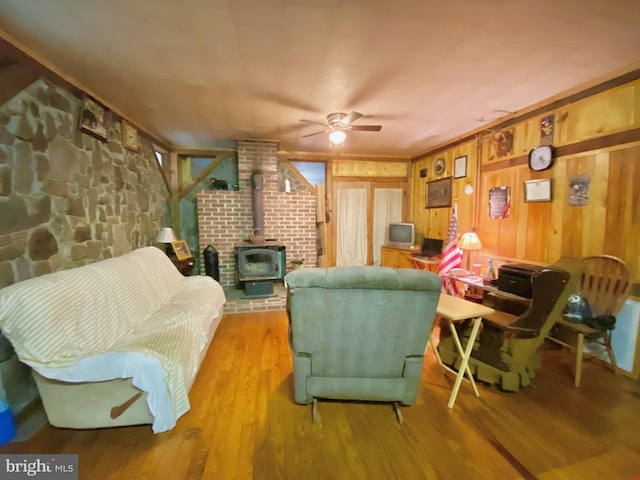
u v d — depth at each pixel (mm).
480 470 1506
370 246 5754
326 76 2352
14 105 1863
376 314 1691
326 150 5223
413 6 1550
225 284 4598
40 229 2061
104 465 1519
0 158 1766
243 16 1629
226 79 2400
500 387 2188
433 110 3141
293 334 1786
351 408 2004
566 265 2248
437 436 1742
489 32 1779
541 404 2033
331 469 1510
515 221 3291
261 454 1602
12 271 1833
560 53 2020
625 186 2295
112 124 3031
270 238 4680
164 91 2633
